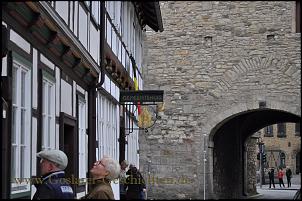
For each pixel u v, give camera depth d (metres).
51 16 6.95
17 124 6.13
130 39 16.03
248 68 21.67
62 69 8.40
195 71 22.62
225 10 21.66
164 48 22.80
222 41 22.09
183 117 22.50
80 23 9.10
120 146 15.15
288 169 20.66
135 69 17.36
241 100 21.95
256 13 20.28
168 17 22.67
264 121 27.64
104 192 5.79
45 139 7.40
